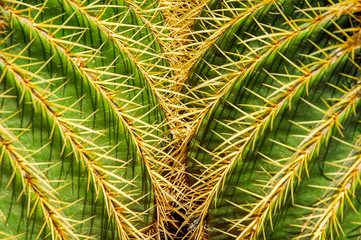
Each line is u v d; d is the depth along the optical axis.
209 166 0.59
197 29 0.63
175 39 0.62
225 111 0.58
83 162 0.55
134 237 0.59
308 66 0.55
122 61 0.58
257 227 0.56
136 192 0.58
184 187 0.59
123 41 0.60
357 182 0.53
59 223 0.55
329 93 0.55
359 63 0.54
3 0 0.54
